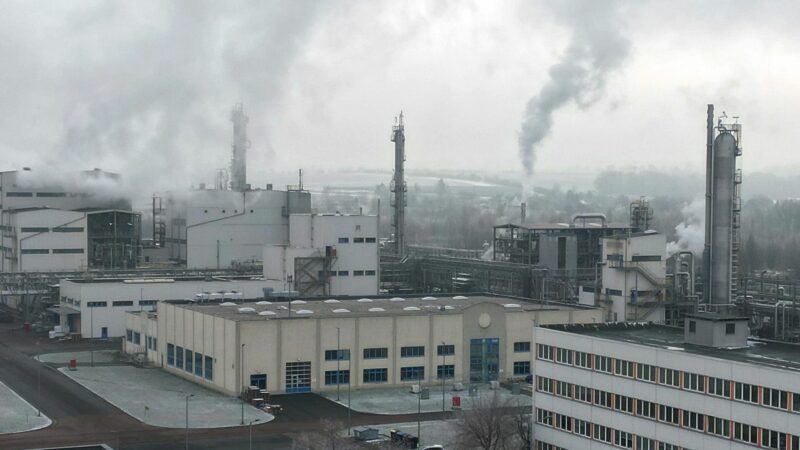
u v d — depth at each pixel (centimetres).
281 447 8600
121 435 8944
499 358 11950
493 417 8500
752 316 14462
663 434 7344
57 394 10681
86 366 12519
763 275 16538
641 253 14612
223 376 10944
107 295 15012
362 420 9694
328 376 11131
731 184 13700
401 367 11462
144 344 13112
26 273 16762
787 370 6512
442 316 11669
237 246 19650
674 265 15350
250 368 10781
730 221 13725
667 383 7325
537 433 8500
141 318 13238
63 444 8581
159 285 15275
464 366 11788
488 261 17888
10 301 18250
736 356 7281
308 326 11031
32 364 12544
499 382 11731
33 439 8750
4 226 19138
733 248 14075
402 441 8744
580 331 8575
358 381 11262
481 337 11862
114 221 19088
